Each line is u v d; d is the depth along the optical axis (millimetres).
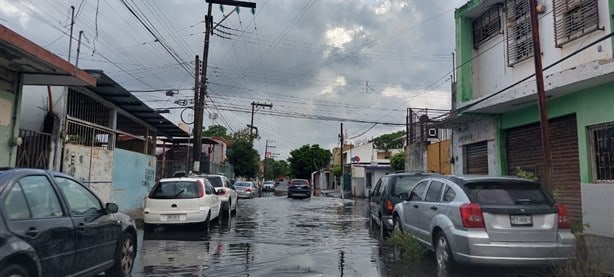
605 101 11336
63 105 14094
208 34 23344
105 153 16922
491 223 7125
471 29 18188
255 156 59312
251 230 14352
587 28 11805
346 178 57938
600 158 11664
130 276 7605
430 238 8484
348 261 9133
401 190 12445
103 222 6691
